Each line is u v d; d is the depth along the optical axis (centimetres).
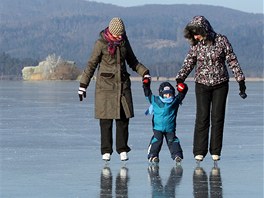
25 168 1842
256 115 3662
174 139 1934
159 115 1923
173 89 1945
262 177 1706
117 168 1845
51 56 19725
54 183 1634
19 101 5131
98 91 1927
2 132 2730
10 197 1492
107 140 1930
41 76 19612
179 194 1520
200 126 1925
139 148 2239
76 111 3947
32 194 1521
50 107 4356
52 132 2731
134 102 5009
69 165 1894
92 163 1931
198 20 1933
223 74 1934
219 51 1927
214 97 1934
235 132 2744
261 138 2527
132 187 1590
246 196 1501
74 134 2659
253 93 7162
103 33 1934
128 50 1944
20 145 2319
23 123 3131
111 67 1928
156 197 1491
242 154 2097
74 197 1492
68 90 8038
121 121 1939
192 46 1952
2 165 1891
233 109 4188
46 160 1983
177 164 1912
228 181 1658
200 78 1936
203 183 1634
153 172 1781
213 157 1928
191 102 5000
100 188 1580
